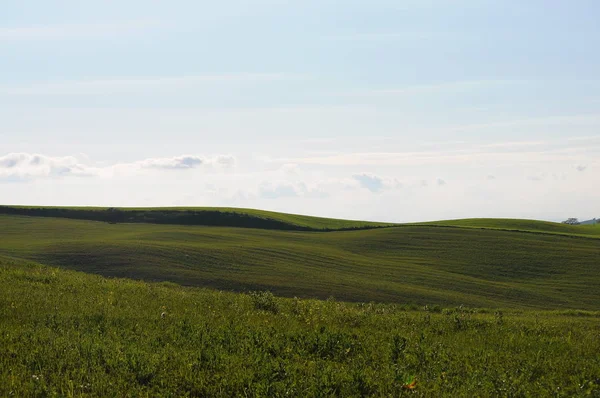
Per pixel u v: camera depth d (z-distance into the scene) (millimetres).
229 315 16922
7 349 10617
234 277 47031
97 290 20969
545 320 26328
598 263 68312
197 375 9789
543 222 117625
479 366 11891
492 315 29984
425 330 17328
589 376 11469
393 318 19906
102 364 10148
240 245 68938
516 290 53375
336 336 13250
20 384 8773
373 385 9711
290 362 10992
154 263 50000
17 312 14367
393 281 52719
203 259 54500
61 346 10875
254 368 10273
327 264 60281
